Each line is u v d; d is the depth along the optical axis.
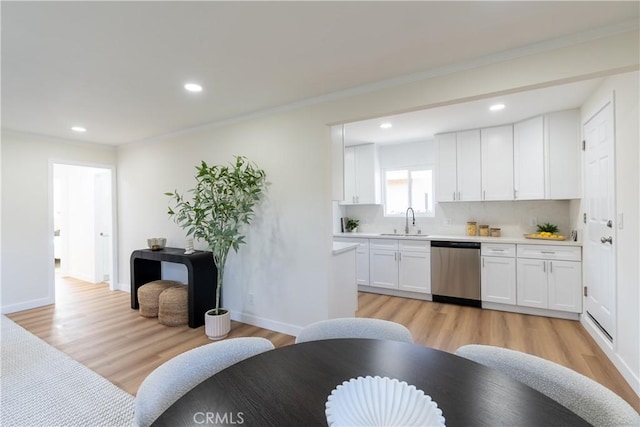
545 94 2.95
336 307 3.14
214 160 3.67
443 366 1.12
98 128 3.82
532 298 3.58
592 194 2.96
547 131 3.50
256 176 3.28
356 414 0.85
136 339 3.03
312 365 1.14
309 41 1.95
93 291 4.86
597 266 2.83
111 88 2.63
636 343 2.05
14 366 2.50
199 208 3.09
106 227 5.37
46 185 4.16
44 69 2.26
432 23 1.77
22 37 1.84
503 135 3.95
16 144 3.92
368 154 5.03
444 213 4.76
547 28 1.83
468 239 3.94
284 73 2.40
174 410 0.89
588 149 3.06
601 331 2.75
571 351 2.68
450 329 3.22
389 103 2.54
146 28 1.78
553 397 1.02
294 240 3.11
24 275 3.97
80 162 4.48
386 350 1.26
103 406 2.00
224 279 3.61
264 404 0.92
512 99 3.08
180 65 2.24
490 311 3.78
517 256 3.65
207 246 3.82
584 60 1.88
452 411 0.87
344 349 1.27
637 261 2.03
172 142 4.09
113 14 1.64
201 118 3.48
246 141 3.41
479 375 1.06
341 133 3.23
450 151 4.28
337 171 3.15
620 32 1.80
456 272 4.04
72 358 2.63
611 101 2.44
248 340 1.34
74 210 5.84
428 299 4.28
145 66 2.25
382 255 4.56
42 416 1.90
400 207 5.19
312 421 0.85
